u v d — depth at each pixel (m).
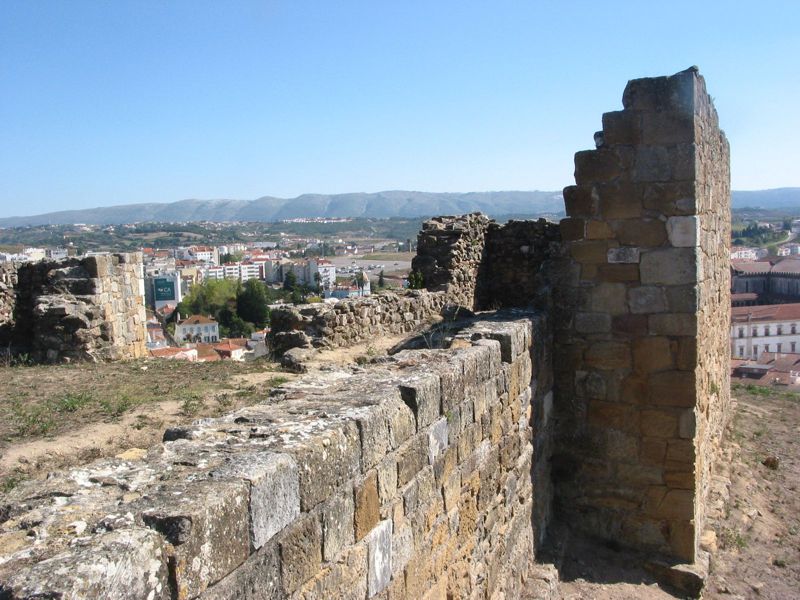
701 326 8.43
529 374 7.76
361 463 4.04
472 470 5.96
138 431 8.03
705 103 8.76
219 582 2.85
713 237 9.98
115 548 2.40
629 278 8.39
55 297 13.81
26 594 2.12
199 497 2.84
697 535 8.55
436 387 5.18
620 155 8.31
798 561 9.07
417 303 15.70
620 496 8.55
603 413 8.61
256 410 4.34
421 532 4.89
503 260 19.66
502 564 6.71
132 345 15.20
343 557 3.84
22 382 10.90
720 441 12.09
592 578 7.93
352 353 12.67
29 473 6.59
